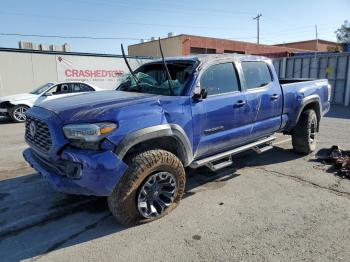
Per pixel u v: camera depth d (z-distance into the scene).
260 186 4.62
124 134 3.16
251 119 4.69
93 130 3.01
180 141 3.69
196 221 3.58
